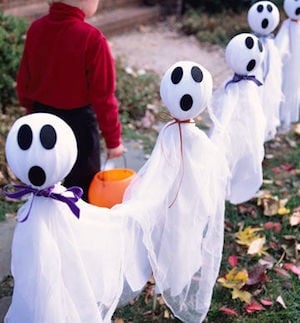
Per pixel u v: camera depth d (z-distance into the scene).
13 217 3.23
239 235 3.08
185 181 2.03
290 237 3.07
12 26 4.90
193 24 8.01
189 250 2.08
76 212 1.65
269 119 3.55
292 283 2.72
